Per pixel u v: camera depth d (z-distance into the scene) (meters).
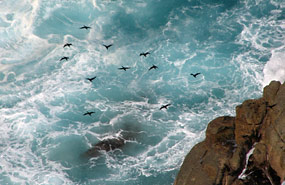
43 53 43.03
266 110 24.75
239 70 39.03
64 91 38.53
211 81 38.31
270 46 41.31
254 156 23.77
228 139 25.23
